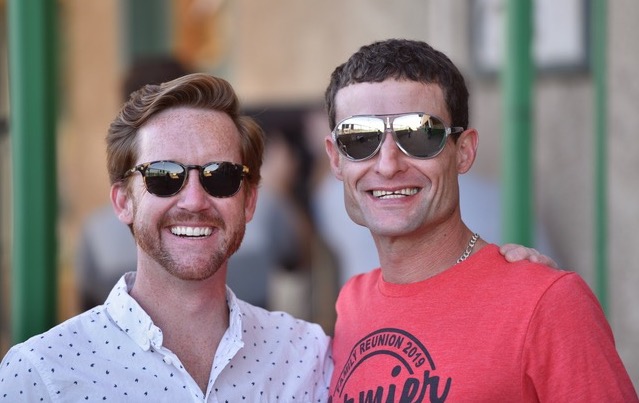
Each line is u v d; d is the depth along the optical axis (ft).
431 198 8.32
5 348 14.46
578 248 15.80
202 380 8.45
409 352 8.14
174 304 8.40
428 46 8.54
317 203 18.34
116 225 14.60
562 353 7.61
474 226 16.47
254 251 16.29
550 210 15.99
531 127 12.15
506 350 7.76
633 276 14.39
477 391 7.73
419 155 8.26
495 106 16.98
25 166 10.06
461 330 8.01
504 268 8.18
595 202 14.30
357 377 8.36
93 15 26.48
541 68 16.10
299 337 9.12
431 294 8.32
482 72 17.22
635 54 14.15
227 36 25.85
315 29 21.26
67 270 20.67
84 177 25.85
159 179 8.21
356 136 8.35
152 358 8.16
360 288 9.17
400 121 8.23
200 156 8.27
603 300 14.15
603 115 14.14
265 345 8.87
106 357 8.13
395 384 8.05
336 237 17.72
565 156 15.94
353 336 8.73
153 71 14.32
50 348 8.02
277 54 22.58
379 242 8.67
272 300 17.34
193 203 8.20
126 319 8.17
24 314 10.13
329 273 17.92
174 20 28.22
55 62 10.29
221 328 8.59
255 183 8.95
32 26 10.04
